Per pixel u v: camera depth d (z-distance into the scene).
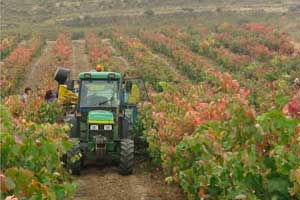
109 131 22.42
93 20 143.62
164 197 19.44
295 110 11.45
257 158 11.12
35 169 13.48
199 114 20.25
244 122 12.12
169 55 75.19
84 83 23.69
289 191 10.04
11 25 139.38
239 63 60.19
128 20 142.25
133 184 21.05
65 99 25.31
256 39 77.06
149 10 144.50
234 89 24.56
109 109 23.09
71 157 20.55
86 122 22.95
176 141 20.38
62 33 111.94
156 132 22.75
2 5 154.88
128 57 75.12
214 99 25.56
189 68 59.56
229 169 12.47
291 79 47.72
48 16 148.88
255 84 43.91
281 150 10.54
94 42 86.50
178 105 25.34
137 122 25.50
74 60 75.25
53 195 11.46
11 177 11.07
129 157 21.91
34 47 80.94
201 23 126.25
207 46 74.25
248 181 11.12
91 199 19.33
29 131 17.20
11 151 12.56
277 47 74.12
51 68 60.03
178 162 18.56
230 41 77.69
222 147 14.73
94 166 23.62
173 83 47.91
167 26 116.50
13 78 52.28
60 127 19.14
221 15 137.25
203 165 14.97
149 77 52.12
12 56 66.19
